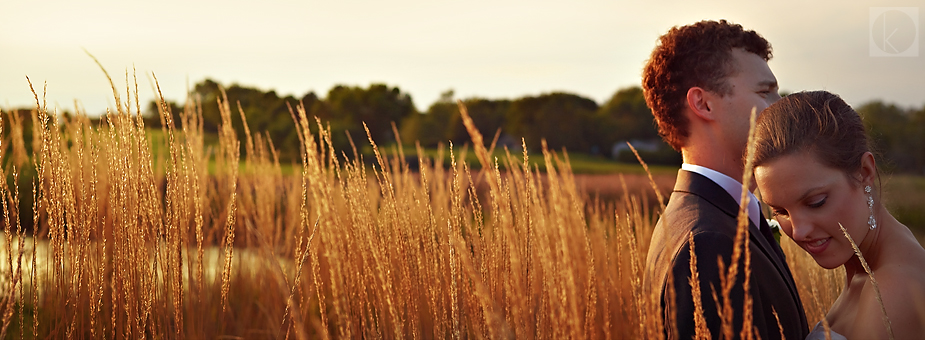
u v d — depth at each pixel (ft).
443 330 4.29
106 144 4.89
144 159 4.79
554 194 3.17
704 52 3.97
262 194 9.78
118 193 4.90
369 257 4.34
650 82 4.41
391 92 142.92
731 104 3.91
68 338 4.64
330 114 127.03
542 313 3.72
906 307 3.01
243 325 7.55
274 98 112.47
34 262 4.73
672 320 3.26
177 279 4.82
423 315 4.91
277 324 7.32
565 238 2.97
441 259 4.47
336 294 3.52
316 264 4.12
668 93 4.18
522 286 3.81
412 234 4.64
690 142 4.13
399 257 4.46
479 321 4.07
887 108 71.87
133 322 4.85
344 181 4.58
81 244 4.72
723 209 3.67
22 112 6.25
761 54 4.14
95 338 4.83
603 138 136.87
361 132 109.70
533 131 142.20
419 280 4.62
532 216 4.10
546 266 3.06
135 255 4.77
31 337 5.00
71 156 5.74
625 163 119.96
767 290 3.35
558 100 149.38
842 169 3.18
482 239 4.31
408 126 139.95
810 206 3.24
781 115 3.35
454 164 4.19
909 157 62.49
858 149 3.20
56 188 4.71
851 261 3.75
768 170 3.31
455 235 4.04
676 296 3.28
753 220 4.09
